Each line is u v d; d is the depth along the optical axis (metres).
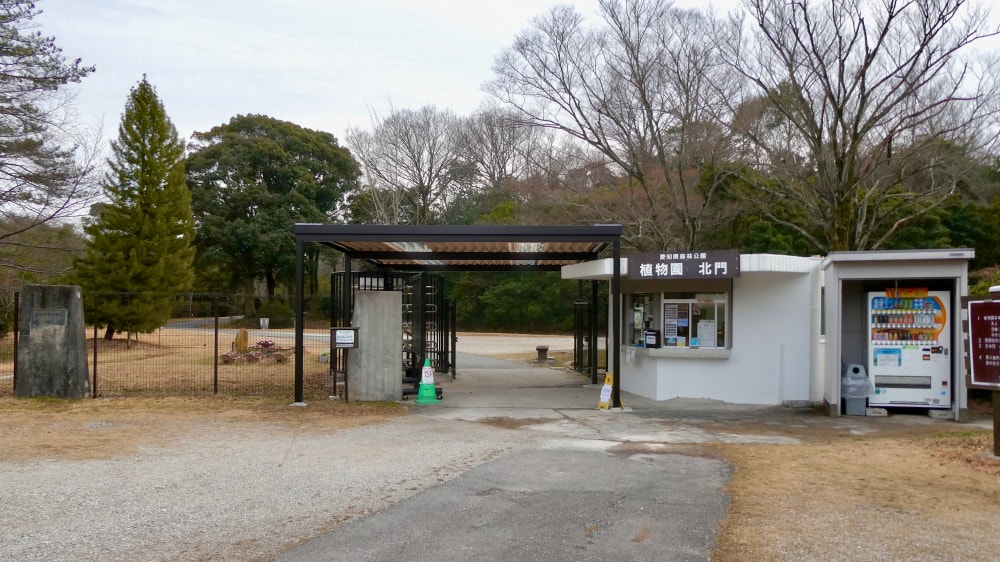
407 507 6.13
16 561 4.72
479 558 4.87
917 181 23.16
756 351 13.78
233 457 8.24
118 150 26.39
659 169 24.48
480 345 34.84
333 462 8.02
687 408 13.19
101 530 5.43
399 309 13.25
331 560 4.81
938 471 7.47
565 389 16.00
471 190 46.47
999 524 5.63
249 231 42.72
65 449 8.54
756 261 12.91
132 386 14.70
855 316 13.57
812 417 12.31
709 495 6.55
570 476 7.35
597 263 14.00
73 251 26.69
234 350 22.00
